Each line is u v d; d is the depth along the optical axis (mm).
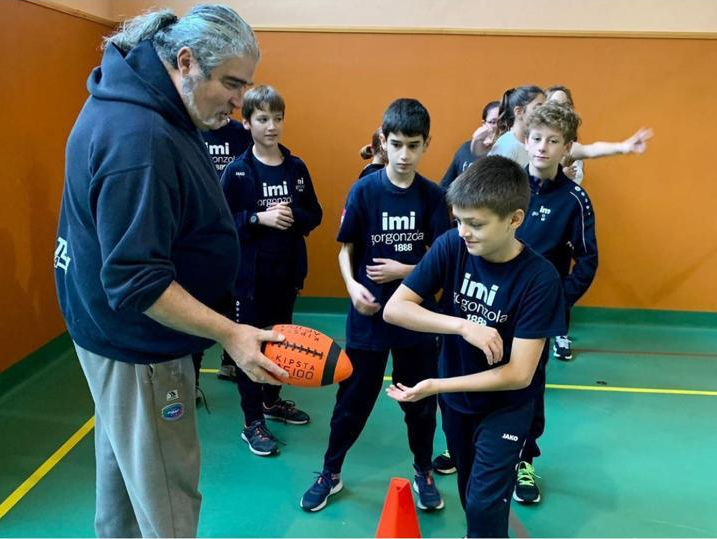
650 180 4320
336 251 4566
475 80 4227
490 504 1687
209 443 2855
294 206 2855
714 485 2594
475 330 1615
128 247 1222
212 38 1287
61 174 3695
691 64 4109
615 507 2441
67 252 1462
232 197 2742
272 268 2773
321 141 4383
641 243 4441
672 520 2363
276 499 2441
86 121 1339
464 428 1888
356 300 2154
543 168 2342
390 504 1728
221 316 1399
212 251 1491
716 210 4340
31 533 2191
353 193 2256
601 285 4539
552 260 2428
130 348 1426
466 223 1588
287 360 1505
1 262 3113
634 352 4082
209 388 3441
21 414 3025
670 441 2951
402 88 4266
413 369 2297
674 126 4215
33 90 3340
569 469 2705
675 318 4551
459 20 4164
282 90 4305
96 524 1788
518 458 1749
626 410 3264
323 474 2439
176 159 1306
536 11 4129
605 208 4395
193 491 1633
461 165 3967
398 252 2254
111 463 1696
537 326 1623
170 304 1282
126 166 1231
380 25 4195
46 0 3416
